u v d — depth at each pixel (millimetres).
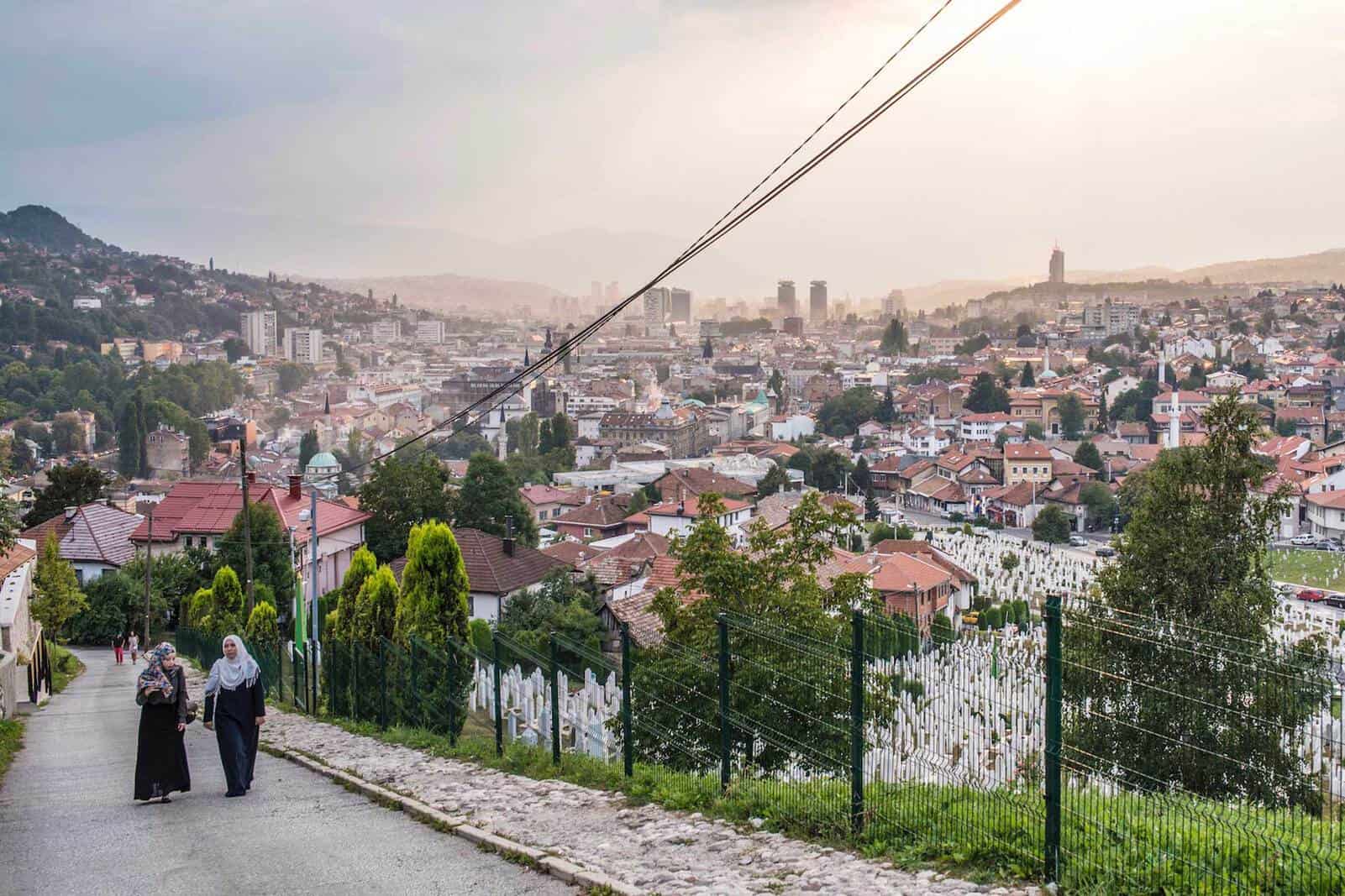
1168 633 19797
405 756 25203
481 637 61344
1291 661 17969
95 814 18141
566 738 29031
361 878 13898
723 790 17844
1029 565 149750
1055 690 12797
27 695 45406
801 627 32156
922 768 15062
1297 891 11312
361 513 100125
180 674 19438
